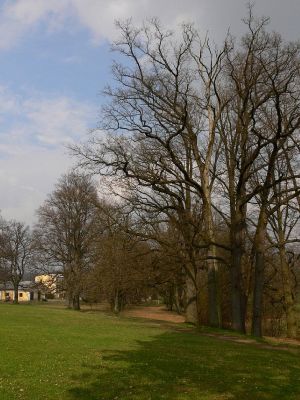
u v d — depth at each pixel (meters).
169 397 10.77
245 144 27.94
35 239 61.72
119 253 32.81
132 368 13.79
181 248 30.02
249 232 35.88
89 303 58.28
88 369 13.42
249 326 32.28
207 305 33.03
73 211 58.69
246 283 31.62
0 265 84.75
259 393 11.40
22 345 17.20
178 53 29.00
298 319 37.72
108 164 28.00
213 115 30.72
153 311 54.84
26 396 10.39
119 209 29.95
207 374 13.45
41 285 60.09
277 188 33.25
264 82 26.14
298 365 15.95
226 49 28.86
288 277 35.94
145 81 28.92
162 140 28.47
